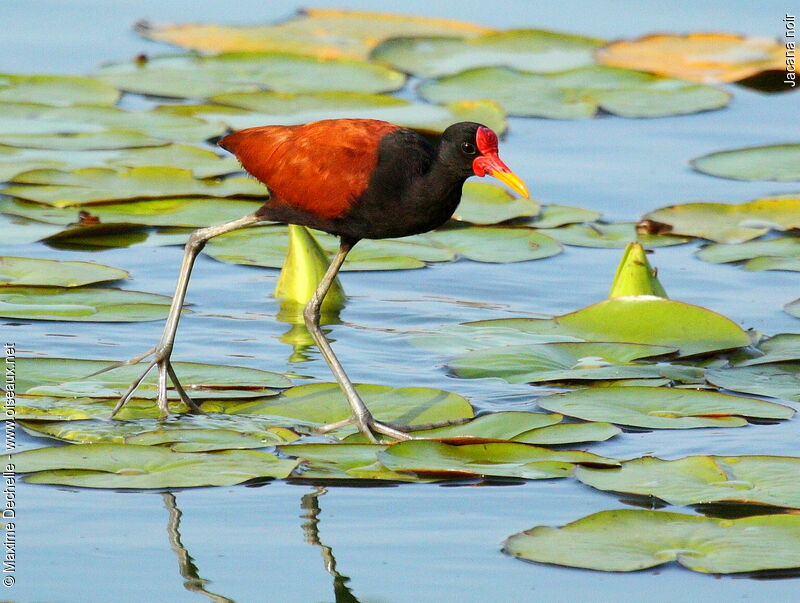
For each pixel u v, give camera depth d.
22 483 8.92
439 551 8.37
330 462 9.48
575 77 20.55
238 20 23.34
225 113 18.42
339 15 23.53
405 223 10.34
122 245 14.48
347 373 11.47
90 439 9.70
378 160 10.15
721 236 14.84
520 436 9.82
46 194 15.09
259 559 8.26
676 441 10.06
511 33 22.59
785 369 11.55
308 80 20.09
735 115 19.92
